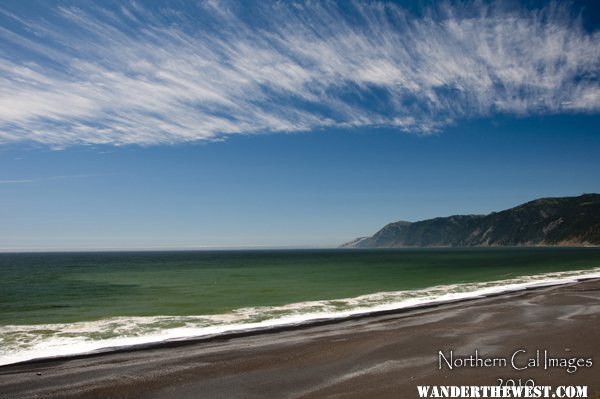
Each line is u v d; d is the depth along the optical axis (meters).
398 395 9.56
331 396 9.58
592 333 15.62
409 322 18.95
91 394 9.93
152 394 9.91
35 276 58.72
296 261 110.31
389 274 54.09
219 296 31.45
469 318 19.59
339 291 33.72
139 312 23.66
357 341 15.12
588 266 64.06
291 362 12.47
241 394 9.82
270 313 22.48
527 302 24.75
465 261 91.50
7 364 12.62
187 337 16.42
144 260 137.25
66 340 16.08
